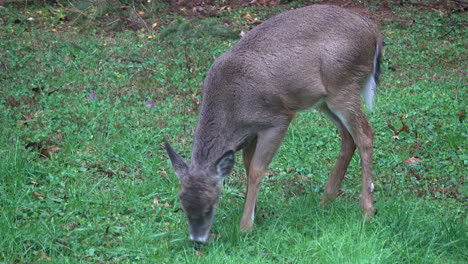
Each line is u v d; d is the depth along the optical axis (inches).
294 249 214.4
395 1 589.0
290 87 227.3
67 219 232.2
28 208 235.8
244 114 225.6
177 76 392.2
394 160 294.5
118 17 515.5
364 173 240.7
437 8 569.9
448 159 297.9
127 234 224.2
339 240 213.6
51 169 268.4
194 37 473.1
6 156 265.7
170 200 253.8
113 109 336.2
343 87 235.8
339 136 319.9
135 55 427.8
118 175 271.3
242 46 231.6
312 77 230.1
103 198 248.7
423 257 209.9
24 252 207.3
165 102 354.0
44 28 485.7
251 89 224.2
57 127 312.0
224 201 255.4
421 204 250.2
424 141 314.0
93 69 396.5
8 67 385.4
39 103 339.6
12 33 455.8
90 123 315.9
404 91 378.6
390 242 219.8
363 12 558.6
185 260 204.7
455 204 255.9
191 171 217.0
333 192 253.9
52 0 553.6
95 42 450.9
